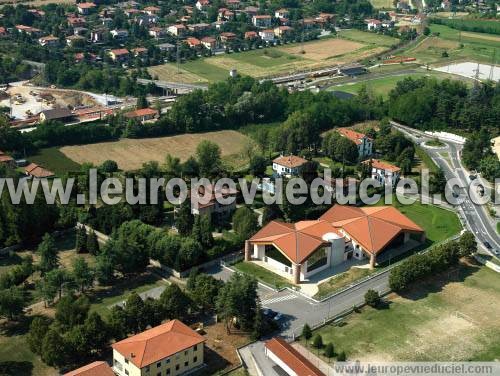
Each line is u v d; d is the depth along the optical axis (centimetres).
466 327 18175
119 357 15775
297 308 18975
